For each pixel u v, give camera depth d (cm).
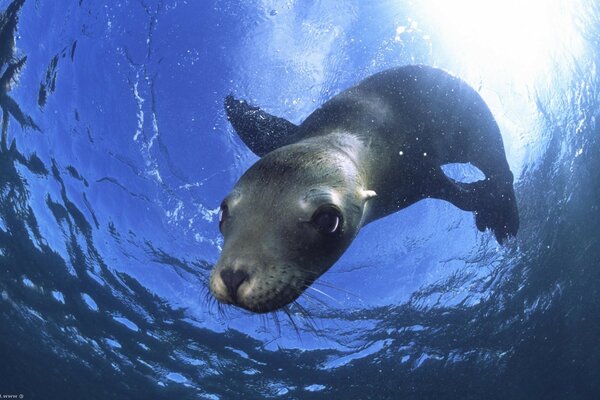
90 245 129
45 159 122
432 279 117
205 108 108
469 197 86
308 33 111
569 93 124
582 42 126
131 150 111
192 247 114
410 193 79
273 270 48
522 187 119
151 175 111
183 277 123
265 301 47
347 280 113
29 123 120
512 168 116
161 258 120
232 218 52
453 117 86
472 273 120
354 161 66
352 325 122
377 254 110
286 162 56
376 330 124
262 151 82
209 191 108
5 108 121
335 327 123
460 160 88
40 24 115
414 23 110
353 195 58
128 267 128
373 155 73
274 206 52
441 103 85
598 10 130
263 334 130
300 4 112
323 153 60
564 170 126
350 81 105
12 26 116
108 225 122
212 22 112
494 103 110
